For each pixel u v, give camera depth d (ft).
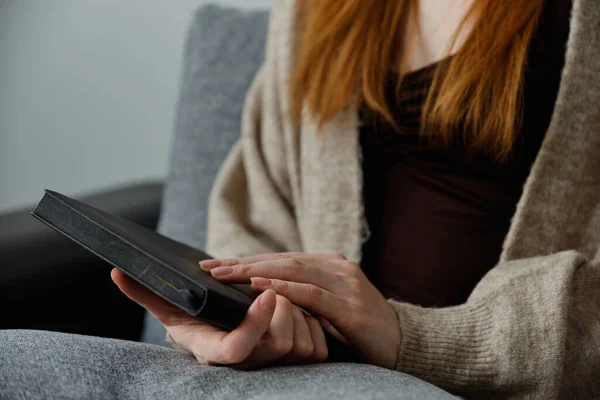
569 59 2.35
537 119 2.47
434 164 2.63
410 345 2.00
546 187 2.40
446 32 2.62
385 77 2.74
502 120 2.41
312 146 2.93
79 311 3.40
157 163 5.63
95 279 3.45
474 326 2.07
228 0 4.93
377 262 2.74
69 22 5.84
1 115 6.27
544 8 2.46
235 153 3.28
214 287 1.60
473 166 2.55
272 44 3.22
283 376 1.64
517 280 2.12
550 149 2.37
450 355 2.02
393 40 2.78
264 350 1.75
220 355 1.69
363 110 2.82
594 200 2.44
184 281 1.55
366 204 2.84
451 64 2.48
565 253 2.17
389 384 1.58
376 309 1.99
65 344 1.73
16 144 6.26
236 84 3.46
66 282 3.34
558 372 1.98
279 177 3.16
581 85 2.36
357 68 2.78
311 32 2.93
